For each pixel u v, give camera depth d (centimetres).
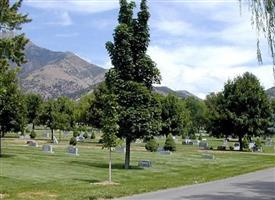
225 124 6731
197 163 3762
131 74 3059
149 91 3042
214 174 2809
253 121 6562
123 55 3033
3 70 1504
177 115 8219
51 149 4253
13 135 8550
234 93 6719
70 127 8450
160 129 3092
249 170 3119
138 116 2992
